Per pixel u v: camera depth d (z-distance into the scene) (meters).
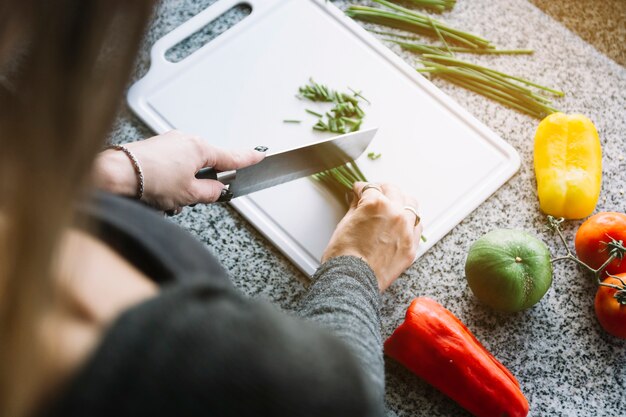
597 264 1.01
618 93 1.19
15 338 0.28
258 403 0.37
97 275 0.41
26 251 0.28
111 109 0.29
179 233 0.51
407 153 1.13
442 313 0.96
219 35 1.22
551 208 1.07
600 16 1.26
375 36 1.24
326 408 0.39
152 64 1.19
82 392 0.34
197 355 0.36
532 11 1.25
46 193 0.28
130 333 0.36
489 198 1.11
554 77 1.20
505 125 1.17
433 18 1.25
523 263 0.95
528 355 1.01
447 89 1.20
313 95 1.16
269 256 1.07
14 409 0.29
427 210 1.10
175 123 1.16
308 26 1.22
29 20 0.27
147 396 0.35
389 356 1.00
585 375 1.00
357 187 1.02
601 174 1.10
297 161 0.99
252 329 0.38
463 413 0.98
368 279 0.84
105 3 0.27
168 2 1.27
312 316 0.74
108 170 0.78
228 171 0.92
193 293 0.38
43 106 0.28
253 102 1.17
